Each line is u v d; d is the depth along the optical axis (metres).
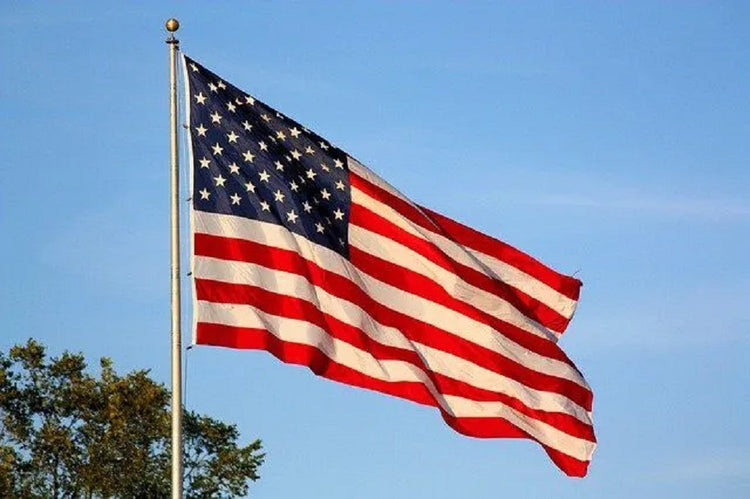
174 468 35.00
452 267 40.31
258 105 39.28
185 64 38.62
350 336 38.44
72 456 72.06
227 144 38.41
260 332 36.97
